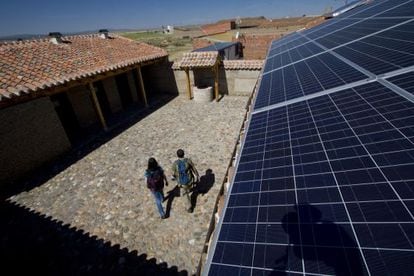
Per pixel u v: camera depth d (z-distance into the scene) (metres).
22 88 8.68
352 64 4.28
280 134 3.19
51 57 12.06
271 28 39.25
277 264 1.57
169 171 8.65
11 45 11.95
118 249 5.67
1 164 8.61
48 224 6.71
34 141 9.58
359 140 2.30
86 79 11.24
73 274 5.18
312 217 1.78
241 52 26.19
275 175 2.41
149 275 5.00
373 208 1.63
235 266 1.68
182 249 5.52
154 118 14.23
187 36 88.50
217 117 13.52
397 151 1.95
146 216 6.61
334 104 3.22
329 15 20.16
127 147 10.89
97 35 17.89
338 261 1.44
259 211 2.05
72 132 12.54
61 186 8.45
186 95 18.50
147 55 16.77
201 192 7.34
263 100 5.10
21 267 5.47
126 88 16.92
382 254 1.37
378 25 5.82
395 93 2.67
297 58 7.38
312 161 2.35
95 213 6.93
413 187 1.63
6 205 7.75
